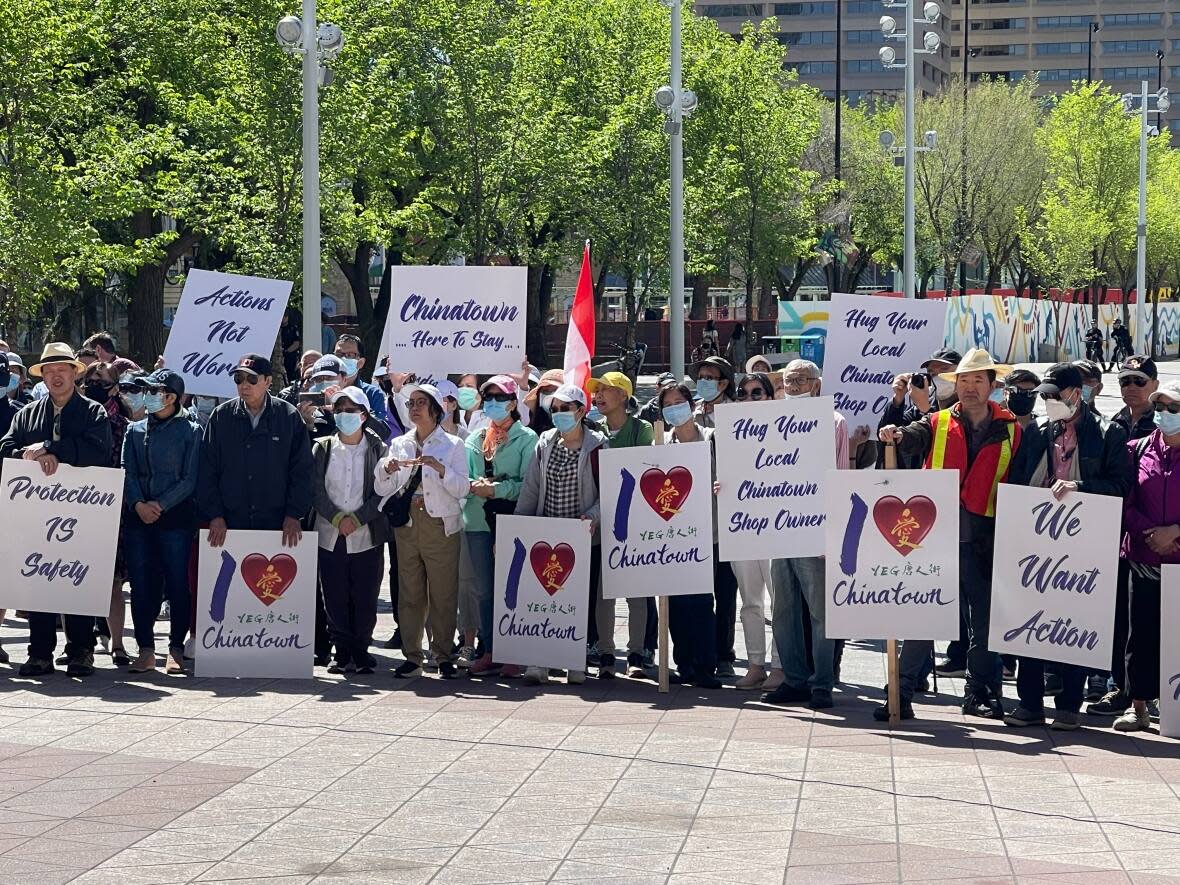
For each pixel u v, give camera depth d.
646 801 7.19
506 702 9.41
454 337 11.82
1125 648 9.36
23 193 25.88
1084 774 7.75
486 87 35.19
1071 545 8.67
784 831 6.73
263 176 28.42
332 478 10.14
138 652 10.39
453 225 37.19
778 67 54.25
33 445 10.07
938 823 6.85
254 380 9.95
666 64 40.34
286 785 7.43
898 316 12.05
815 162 59.41
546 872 6.18
